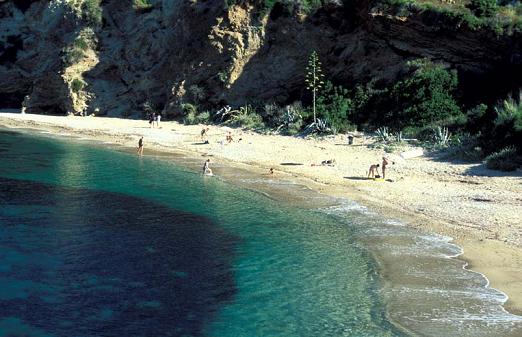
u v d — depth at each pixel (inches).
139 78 2906.0
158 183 1390.3
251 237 957.2
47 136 2277.3
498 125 1524.4
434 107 1814.7
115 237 943.0
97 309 669.3
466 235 945.5
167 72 2815.0
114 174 1494.8
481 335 594.9
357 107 2039.9
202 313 663.8
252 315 658.2
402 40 2042.3
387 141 1787.6
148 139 2154.3
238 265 822.5
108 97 2960.1
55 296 701.9
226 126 2351.1
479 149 1512.1
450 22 1898.4
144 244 910.4
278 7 2470.5
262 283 754.2
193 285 745.6
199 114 2522.1
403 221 1046.4
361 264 822.5
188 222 1045.8
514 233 947.3
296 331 619.8
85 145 2038.6
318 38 2346.2
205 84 2566.4
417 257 845.8
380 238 944.3
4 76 3449.8
